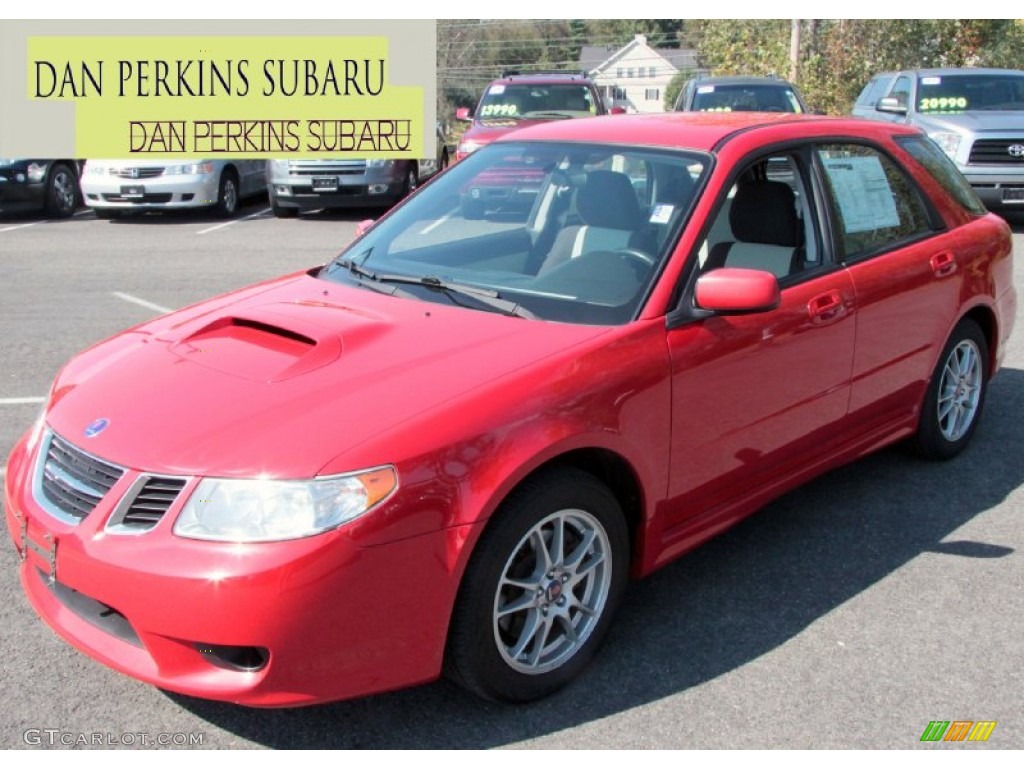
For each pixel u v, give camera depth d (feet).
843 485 16.33
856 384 14.42
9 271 35.29
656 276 11.87
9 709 10.53
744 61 90.68
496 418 9.84
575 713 10.61
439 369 10.39
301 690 9.18
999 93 45.32
